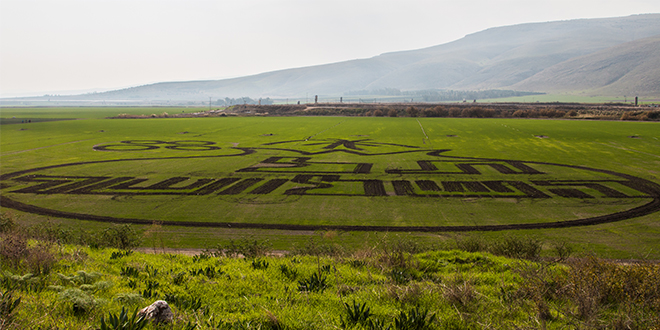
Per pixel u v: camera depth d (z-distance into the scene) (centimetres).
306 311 759
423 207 2852
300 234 2327
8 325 593
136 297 783
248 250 1566
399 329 674
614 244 2094
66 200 3084
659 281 852
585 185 3462
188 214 2719
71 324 630
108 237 1742
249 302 820
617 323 704
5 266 948
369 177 3900
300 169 4350
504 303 848
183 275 1016
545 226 2416
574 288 872
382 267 1178
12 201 3059
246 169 4369
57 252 1182
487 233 2309
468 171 4150
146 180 3812
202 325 676
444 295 854
